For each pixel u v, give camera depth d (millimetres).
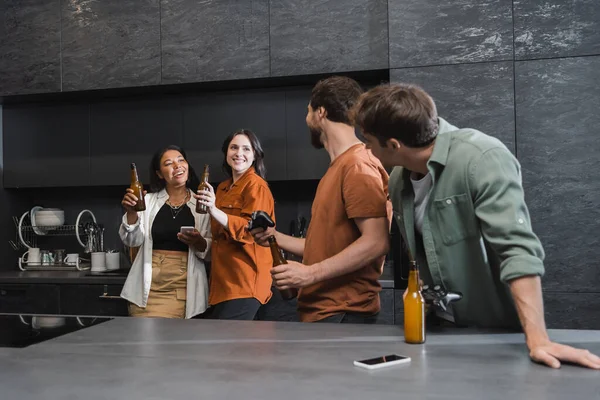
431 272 1520
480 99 2994
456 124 3018
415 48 3064
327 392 1062
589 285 2883
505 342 1382
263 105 3604
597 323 2871
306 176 3539
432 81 3043
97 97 3814
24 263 4070
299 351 1354
